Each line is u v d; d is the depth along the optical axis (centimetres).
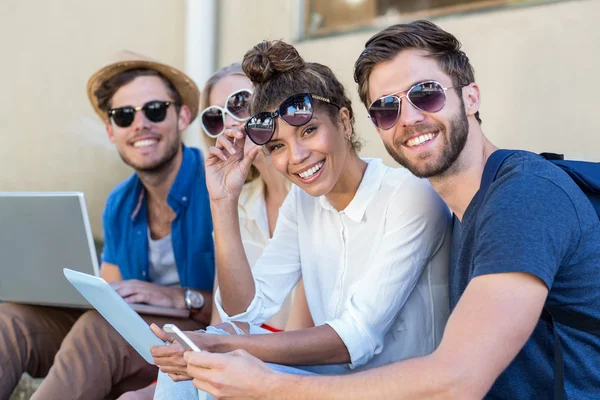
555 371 151
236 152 216
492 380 137
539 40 340
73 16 481
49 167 484
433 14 384
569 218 146
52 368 234
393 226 200
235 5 471
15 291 256
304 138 197
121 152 294
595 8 321
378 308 193
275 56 199
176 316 257
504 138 354
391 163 388
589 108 323
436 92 171
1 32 472
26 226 238
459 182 177
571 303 152
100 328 239
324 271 218
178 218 285
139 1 492
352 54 409
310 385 149
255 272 225
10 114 477
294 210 227
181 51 504
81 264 238
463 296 143
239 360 157
